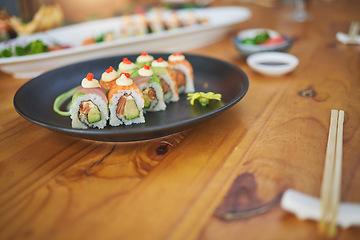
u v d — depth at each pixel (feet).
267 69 1.75
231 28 2.48
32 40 2.09
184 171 1.07
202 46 2.40
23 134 1.31
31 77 1.90
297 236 0.85
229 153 1.15
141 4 4.18
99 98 1.29
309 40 2.44
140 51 2.06
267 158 1.12
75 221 0.91
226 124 1.33
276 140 1.21
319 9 3.45
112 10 4.21
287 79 1.77
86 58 1.89
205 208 0.93
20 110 1.22
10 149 1.22
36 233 0.88
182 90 1.64
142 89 1.41
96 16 3.90
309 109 1.43
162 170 1.08
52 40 2.18
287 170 1.06
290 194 0.89
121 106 1.31
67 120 1.35
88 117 1.30
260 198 0.96
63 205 0.96
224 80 1.62
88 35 2.37
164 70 1.50
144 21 2.51
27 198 0.99
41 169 1.11
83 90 1.28
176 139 1.24
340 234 0.85
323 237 0.85
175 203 0.95
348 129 1.26
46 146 1.23
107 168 1.10
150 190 1.00
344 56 2.09
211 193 0.98
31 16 4.06
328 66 1.93
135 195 0.99
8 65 1.74
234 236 0.85
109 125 1.34
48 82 1.54
